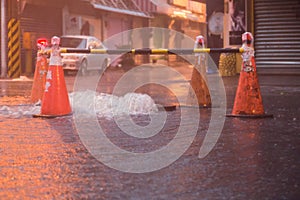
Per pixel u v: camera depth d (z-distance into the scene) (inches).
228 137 301.6
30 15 1203.9
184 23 2293.3
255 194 189.0
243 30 988.6
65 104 387.9
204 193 190.4
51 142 288.5
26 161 243.0
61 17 1338.6
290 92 602.2
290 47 951.0
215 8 1023.6
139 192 192.4
